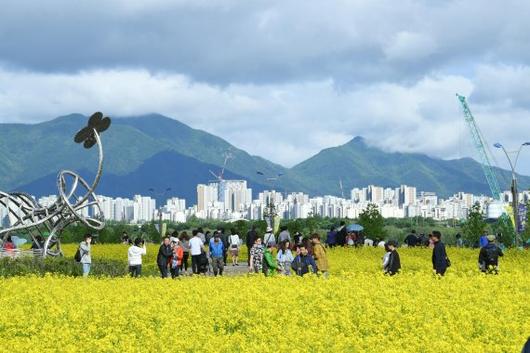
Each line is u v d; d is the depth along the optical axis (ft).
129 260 109.29
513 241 267.59
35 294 69.51
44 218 128.98
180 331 50.16
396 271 88.53
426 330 49.21
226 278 84.64
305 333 46.55
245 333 52.60
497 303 59.82
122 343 47.11
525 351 23.93
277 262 105.60
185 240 135.44
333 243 160.35
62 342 48.14
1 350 44.91
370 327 52.49
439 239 89.86
